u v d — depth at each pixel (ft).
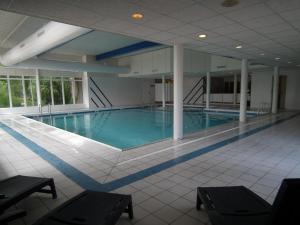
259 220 6.43
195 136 20.84
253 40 17.87
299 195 4.45
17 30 26.53
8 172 12.51
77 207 7.20
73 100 49.98
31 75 43.16
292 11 11.39
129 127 32.63
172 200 9.25
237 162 13.58
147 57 45.55
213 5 10.57
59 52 44.06
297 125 25.66
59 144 18.75
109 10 11.09
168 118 40.60
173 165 13.20
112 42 35.01
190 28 14.42
